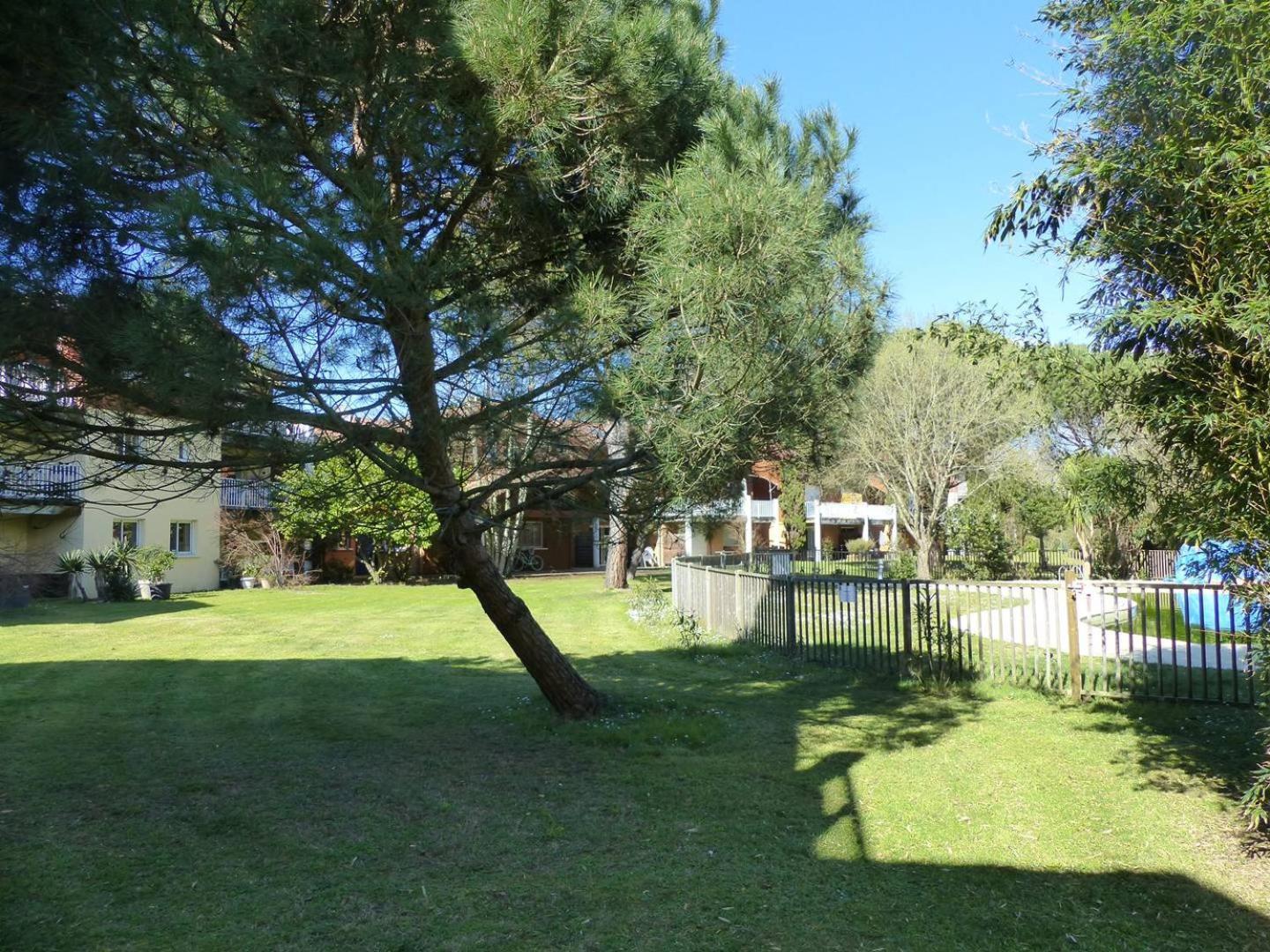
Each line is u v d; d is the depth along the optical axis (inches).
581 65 203.6
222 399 163.9
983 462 931.3
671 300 199.9
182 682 384.2
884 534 1754.4
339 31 191.3
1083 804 205.8
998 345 233.5
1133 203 172.7
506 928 144.8
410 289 174.7
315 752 260.4
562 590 930.1
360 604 800.3
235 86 172.6
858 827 193.0
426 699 343.3
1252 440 154.9
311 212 161.0
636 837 187.8
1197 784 218.1
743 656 442.6
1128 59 167.3
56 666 430.6
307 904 154.4
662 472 218.8
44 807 208.8
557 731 280.7
